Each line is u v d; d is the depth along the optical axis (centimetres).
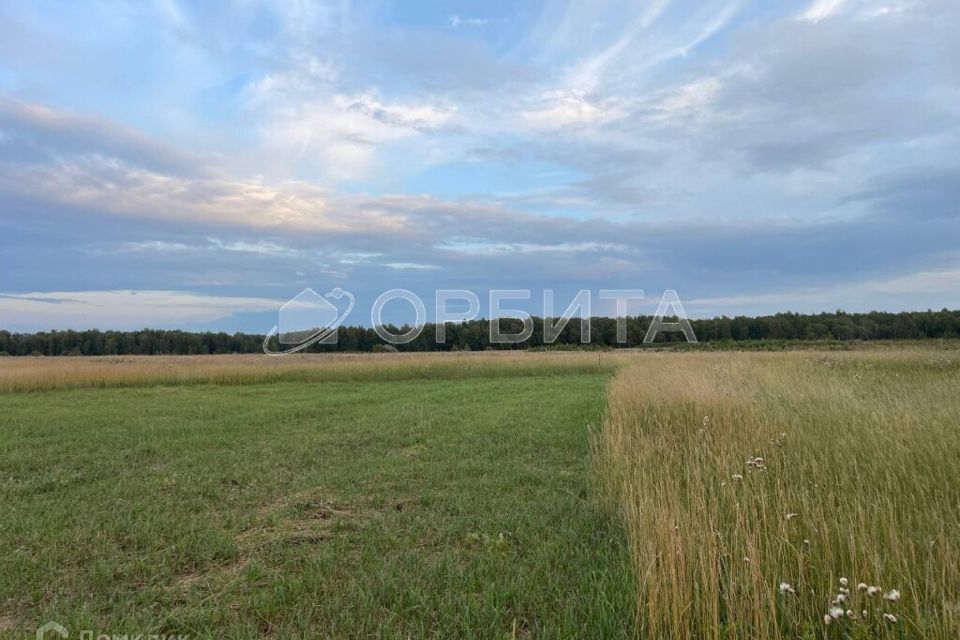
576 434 998
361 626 326
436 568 404
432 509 568
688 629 295
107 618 346
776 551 357
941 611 298
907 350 3067
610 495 549
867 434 666
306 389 2161
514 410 1374
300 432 1078
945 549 343
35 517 546
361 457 838
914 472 511
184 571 422
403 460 804
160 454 873
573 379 2611
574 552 434
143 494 636
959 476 513
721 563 351
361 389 2134
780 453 638
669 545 337
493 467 752
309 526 523
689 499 473
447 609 343
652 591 308
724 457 585
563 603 350
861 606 303
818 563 343
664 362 2612
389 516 542
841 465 559
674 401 1030
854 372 1630
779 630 295
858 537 359
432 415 1288
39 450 905
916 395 984
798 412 867
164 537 487
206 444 956
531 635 321
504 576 389
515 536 477
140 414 1370
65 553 450
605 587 361
